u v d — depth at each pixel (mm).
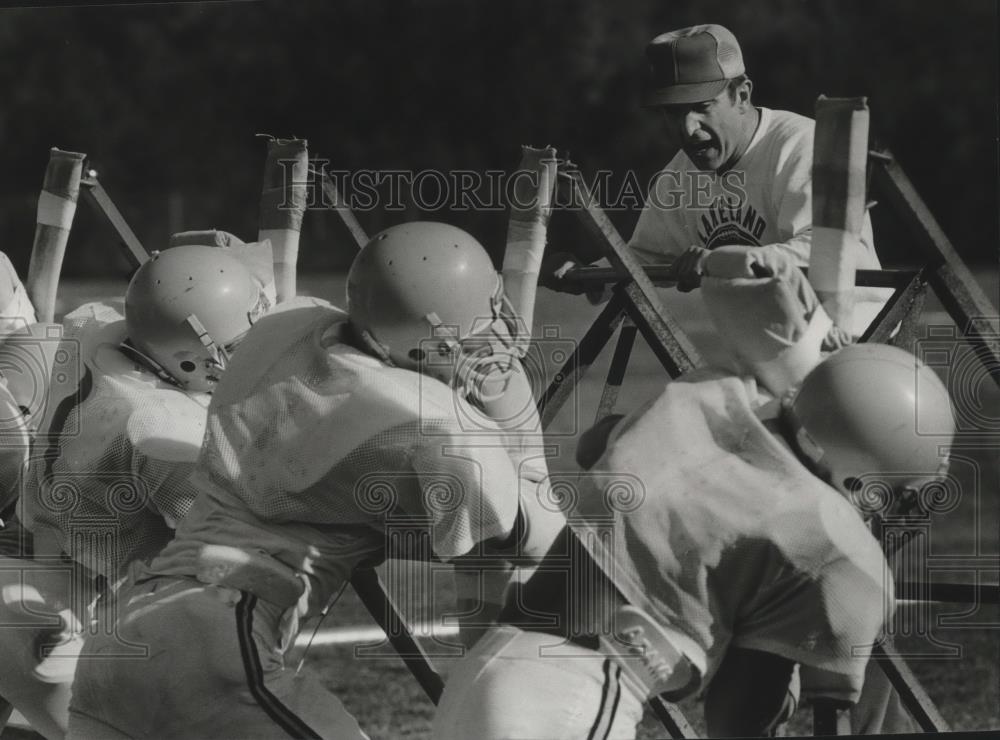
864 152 4883
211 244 5789
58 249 5992
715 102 5039
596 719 4609
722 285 4887
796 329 4812
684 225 5191
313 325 4902
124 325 5527
